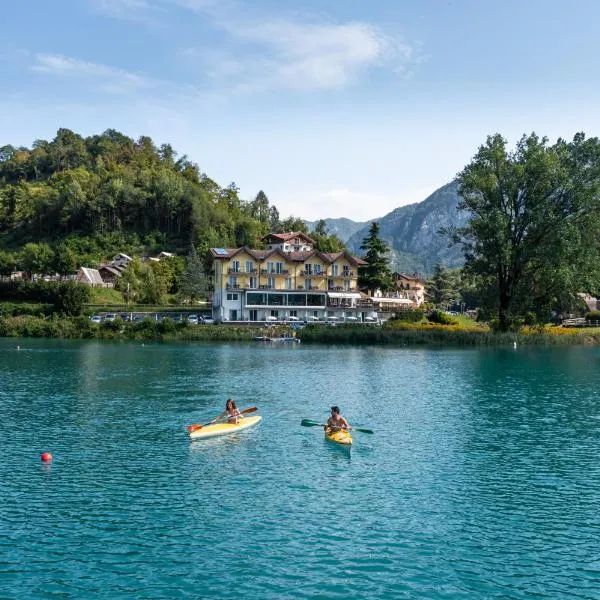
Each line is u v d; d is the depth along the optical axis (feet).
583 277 283.59
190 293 510.58
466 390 157.69
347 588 53.42
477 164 291.17
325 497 75.15
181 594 52.34
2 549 60.70
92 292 520.01
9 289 448.65
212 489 77.92
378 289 509.76
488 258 288.92
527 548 61.72
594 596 52.75
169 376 181.16
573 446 100.17
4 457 92.32
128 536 63.67
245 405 134.62
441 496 75.92
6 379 172.55
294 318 425.69
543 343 311.68
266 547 61.16
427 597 52.21
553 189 284.61
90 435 105.91
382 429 111.75
